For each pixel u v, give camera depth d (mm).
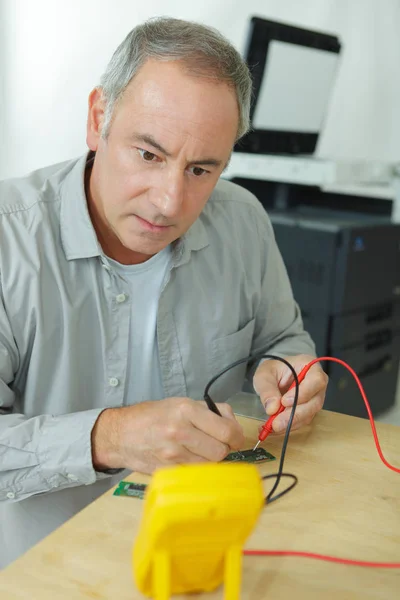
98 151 945
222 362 1153
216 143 823
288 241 1936
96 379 1044
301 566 601
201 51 806
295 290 1956
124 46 865
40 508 1034
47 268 986
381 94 2795
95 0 2768
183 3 2740
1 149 3043
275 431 866
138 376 1085
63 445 806
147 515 480
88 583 558
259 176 1998
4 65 2936
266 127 2062
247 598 556
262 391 960
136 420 779
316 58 2035
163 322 1074
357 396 2068
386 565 609
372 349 2104
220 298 1139
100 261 1013
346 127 2871
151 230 875
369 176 1979
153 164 837
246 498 454
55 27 2842
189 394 1123
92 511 664
